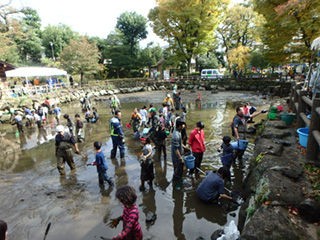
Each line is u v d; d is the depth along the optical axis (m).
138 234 3.37
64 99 25.73
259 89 27.75
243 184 5.91
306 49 14.11
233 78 31.55
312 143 5.04
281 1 13.45
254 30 31.56
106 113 18.36
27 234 4.69
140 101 24.42
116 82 35.94
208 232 4.54
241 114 7.52
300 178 4.39
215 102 21.00
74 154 9.17
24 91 22.91
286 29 13.77
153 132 8.54
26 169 8.03
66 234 4.65
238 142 7.23
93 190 6.32
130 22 43.41
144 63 44.94
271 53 16.03
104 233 4.64
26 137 12.48
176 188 6.20
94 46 35.31
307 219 3.45
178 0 31.72
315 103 4.87
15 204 5.77
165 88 35.16
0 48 26.70
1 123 16.28
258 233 3.23
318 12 9.73
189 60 36.69
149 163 6.05
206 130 11.57
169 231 4.60
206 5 31.56
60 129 7.23
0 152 10.14
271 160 5.19
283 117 8.28
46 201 5.85
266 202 3.79
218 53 47.62
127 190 3.25
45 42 46.28
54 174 7.44
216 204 5.41
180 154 6.41
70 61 32.56
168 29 34.19
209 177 5.50
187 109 17.75
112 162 8.16
